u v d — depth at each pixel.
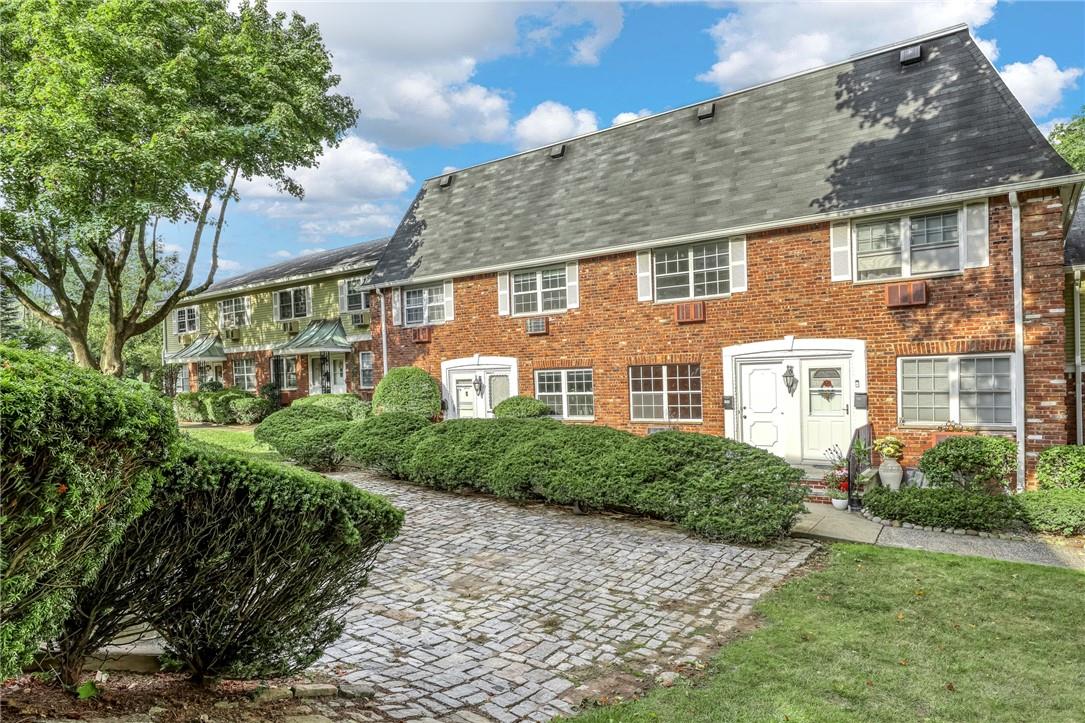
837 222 12.04
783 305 12.70
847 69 13.82
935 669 4.79
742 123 14.94
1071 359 13.22
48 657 3.07
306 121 18.94
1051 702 4.27
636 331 14.64
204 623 3.37
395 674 4.65
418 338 18.59
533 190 18.11
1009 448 10.19
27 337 31.12
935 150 11.51
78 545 2.35
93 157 14.95
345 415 16.75
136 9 16.02
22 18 15.65
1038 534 8.67
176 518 3.04
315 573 3.53
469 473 10.98
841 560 7.64
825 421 12.31
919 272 11.33
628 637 5.47
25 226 16.11
